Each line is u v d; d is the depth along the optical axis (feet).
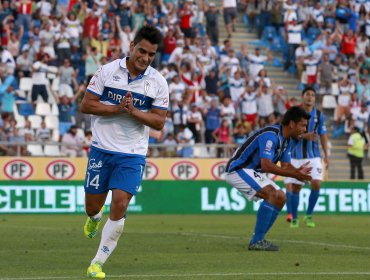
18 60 262.06
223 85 274.77
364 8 324.39
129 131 90.58
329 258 108.78
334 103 289.12
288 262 103.65
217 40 297.94
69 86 260.83
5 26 269.44
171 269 95.96
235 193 238.27
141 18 288.51
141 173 90.84
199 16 306.76
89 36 274.57
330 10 322.14
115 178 89.81
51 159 226.58
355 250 121.19
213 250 120.57
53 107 253.24
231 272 92.58
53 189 226.58
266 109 272.10
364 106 285.64
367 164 251.60
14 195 224.12
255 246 120.06
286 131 119.85
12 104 251.39
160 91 90.89
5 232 154.71
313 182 177.78
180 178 235.81
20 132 237.04
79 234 150.41
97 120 91.40
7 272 93.09
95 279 86.22
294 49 303.48
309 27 314.76
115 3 290.56
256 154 121.60
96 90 89.76
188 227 175.52
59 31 269.23
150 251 119.14
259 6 319.06
